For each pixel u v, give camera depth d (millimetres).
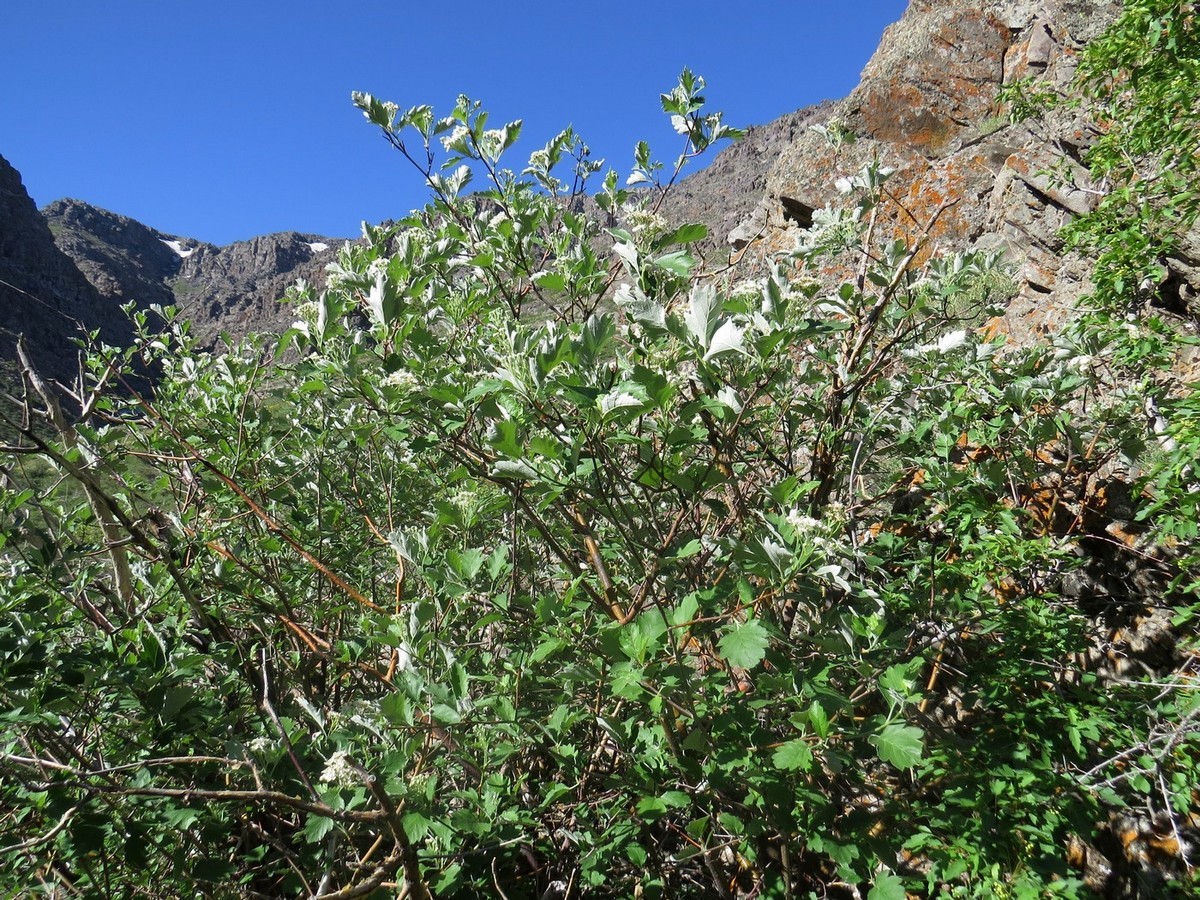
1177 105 4230
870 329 2957
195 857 2250
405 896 1912
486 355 2428
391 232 3055
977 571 2846
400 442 2652
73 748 2082
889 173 3250
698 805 2225
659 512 2943
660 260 2275
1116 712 2506
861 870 2064
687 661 2518
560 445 1968
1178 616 2529
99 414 3086
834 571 1906
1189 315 4410
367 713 2428
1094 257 4891
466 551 2230
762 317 2201
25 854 2008
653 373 1861
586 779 2355
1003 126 7582
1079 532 3316
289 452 3842
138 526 2818
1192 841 2389
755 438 2996
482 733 2193
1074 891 2014
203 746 2281
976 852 2107
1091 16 7691
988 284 4621
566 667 2270
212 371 3693
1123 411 3332
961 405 3264
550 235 3045
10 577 2705
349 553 3621
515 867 2393
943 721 2865
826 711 1974
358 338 2516
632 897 2410
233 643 2789
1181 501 2670
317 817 2016
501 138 3004
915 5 9438
